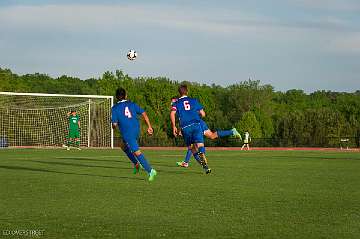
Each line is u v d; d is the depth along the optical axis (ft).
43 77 433.07
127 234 28.91
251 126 332.39
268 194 46.09
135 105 60.85
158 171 73.92
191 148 72.02
